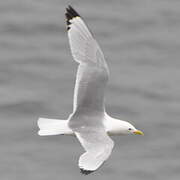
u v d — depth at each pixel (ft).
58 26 98.37
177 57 91.30
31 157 67.46
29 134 70.95
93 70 37.04
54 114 74.69
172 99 78.69
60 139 70.28
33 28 97.66
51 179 64.23
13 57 88.22
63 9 104.78
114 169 66.08
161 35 97.91
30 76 83.25
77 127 36.73
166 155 68.49
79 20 37.04
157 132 71.92
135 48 93.66
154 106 76.84
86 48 36.96
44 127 36.94
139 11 106.01
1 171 65.31
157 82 82.69
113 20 102.12
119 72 85.20
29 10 103.81
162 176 65.36
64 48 91.81
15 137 70.49
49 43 93.45
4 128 71.77
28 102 76.54
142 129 72.23
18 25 98.07
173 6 108.17
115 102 77.00
